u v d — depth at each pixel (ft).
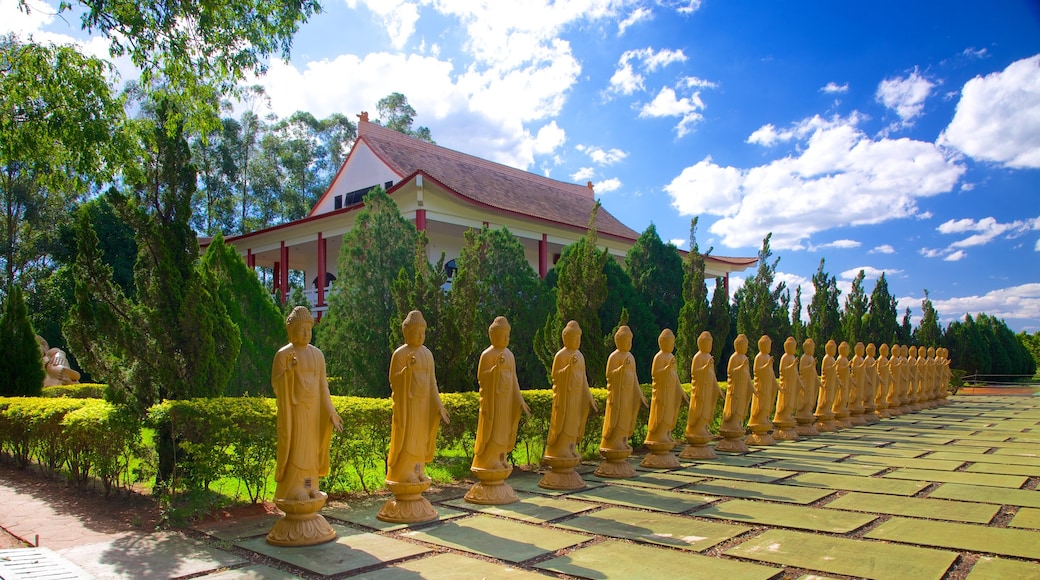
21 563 19.21
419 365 24.64
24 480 34.01
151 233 28.66
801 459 39.27
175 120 31.37
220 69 39.24
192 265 29.32
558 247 103.96
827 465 36.88
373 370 48.98
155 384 28.60
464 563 19.34
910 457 39.96
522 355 55.16
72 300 87.71
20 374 48.52
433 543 21.45
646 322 65.72
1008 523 23.72
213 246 45.88
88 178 37.93
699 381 39.73
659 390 36.32
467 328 38.75
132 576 18.29
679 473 34.45
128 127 37.68
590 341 41.11
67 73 36.17
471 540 21.74
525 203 106.63
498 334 28.17
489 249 57.26
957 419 64.08
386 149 100.89
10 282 90.74
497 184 109.29
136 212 28.53
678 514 25.26
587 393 31.32
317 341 53.67
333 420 22.07
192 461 26.58
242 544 21.35
